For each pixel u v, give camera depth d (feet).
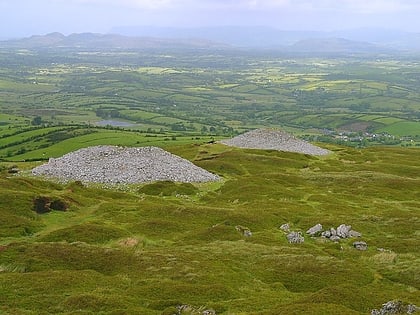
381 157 655.35
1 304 149.18
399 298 163.12
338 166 572.10
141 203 336.90
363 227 286.87
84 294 156.46
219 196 391.04
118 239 250.57
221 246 240.12
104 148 483.51
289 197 390.83
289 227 293.02
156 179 419.95
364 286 186.19
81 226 260.42
